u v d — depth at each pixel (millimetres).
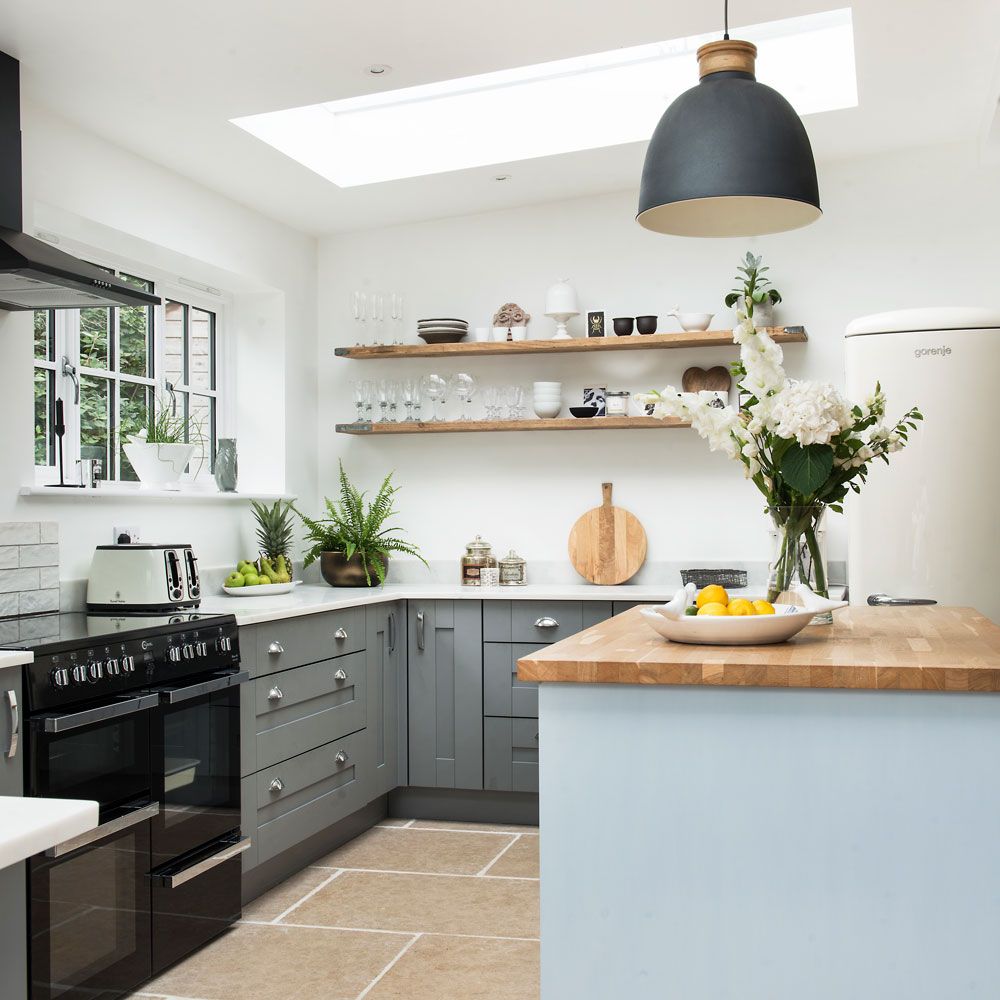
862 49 3664
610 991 2166
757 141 2295
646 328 4949
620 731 2166
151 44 3312
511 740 4727
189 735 3303
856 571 4164
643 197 2416
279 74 3568
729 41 2402
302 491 5492
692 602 2521
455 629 4801
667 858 2143
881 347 4125
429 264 5500
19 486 3617
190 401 5062
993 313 4086
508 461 5387
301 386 5500
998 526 4062
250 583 4762
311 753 4090
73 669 2811
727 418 2625
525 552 5355
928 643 2371
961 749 2016
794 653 2215
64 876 2717
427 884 3953
